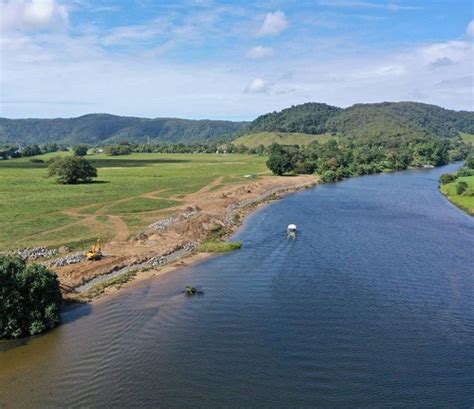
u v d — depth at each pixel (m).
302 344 40.84
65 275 55.84
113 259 63.06
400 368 36.94
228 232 84.94
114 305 49.25
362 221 94.75
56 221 88.19
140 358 38.41
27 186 136.88
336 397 33.19
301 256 67.94
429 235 81.94
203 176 176.00
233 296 52.12
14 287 42.03
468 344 40.91
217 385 34.59
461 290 53.97
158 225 85.56
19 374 35.88
